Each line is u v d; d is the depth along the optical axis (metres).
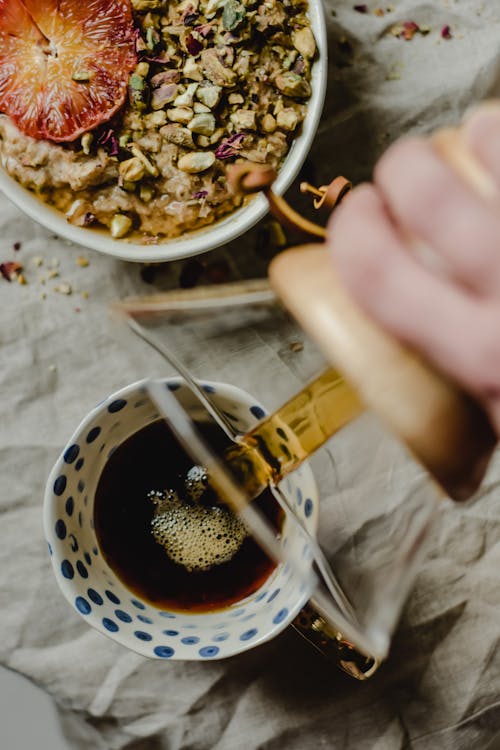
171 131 0.51
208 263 0.56
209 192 0.51
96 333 0.56
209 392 0.47
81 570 0.49
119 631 0.48
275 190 0.51
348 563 0.53
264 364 0.54
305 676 0.56
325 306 0.29
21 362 0.56
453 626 0.56
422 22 0.57
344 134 0.57
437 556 0.56
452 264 0.25
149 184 0.51
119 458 0.52
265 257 0.56
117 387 0.56
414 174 0.26
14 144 0.50
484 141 0.26
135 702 0.55
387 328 0.27
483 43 0.57
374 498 0.54
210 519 0.52
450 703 0.56
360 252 0.27
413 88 0.57
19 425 0.56
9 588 0.55
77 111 0.50
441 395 0.28
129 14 0.50
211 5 0.51
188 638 0.49
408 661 0.56
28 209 0.50
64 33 0.51
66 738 0.56
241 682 0.56
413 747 0.56
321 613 0.49
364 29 0.57
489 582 0.56
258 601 0.50
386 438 0.52
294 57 0.51
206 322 0.44
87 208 0.51
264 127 0.51
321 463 0.54
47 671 0.55
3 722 0.56
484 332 0.25
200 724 0.56
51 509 0.48
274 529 0.50
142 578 0.51
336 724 0.56
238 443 0.41
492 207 0.26
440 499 0.50
